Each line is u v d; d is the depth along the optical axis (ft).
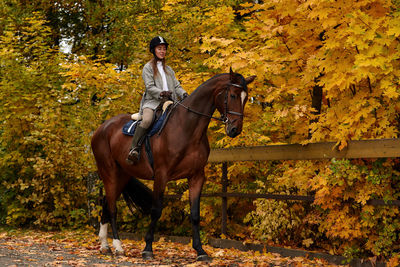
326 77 19.13
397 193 17.39
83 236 29.89
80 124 31.09
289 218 21.89
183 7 30.30
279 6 21.61
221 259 19.45
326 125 20.25
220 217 26.03
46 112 32.07
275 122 25.25
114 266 17.03
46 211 35.17
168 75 20.35
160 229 28.81
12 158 35.01
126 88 27.78
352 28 17.06
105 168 22.34
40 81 34.58
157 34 30.60
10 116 34.42
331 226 18.95
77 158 32.91
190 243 25.00
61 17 44.32
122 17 35.63
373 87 19.49
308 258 19.54
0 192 36.45
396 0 19.25
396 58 17.04
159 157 19.34
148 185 27.14
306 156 19.98
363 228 18.02
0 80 35.24
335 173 17.98
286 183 21.34
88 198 31.94
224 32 27.61
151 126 19.90
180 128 19.19
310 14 19.22
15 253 19.93
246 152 22.81
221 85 18.65
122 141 21.31
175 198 27.04
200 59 29.78
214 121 26.32
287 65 23.63
